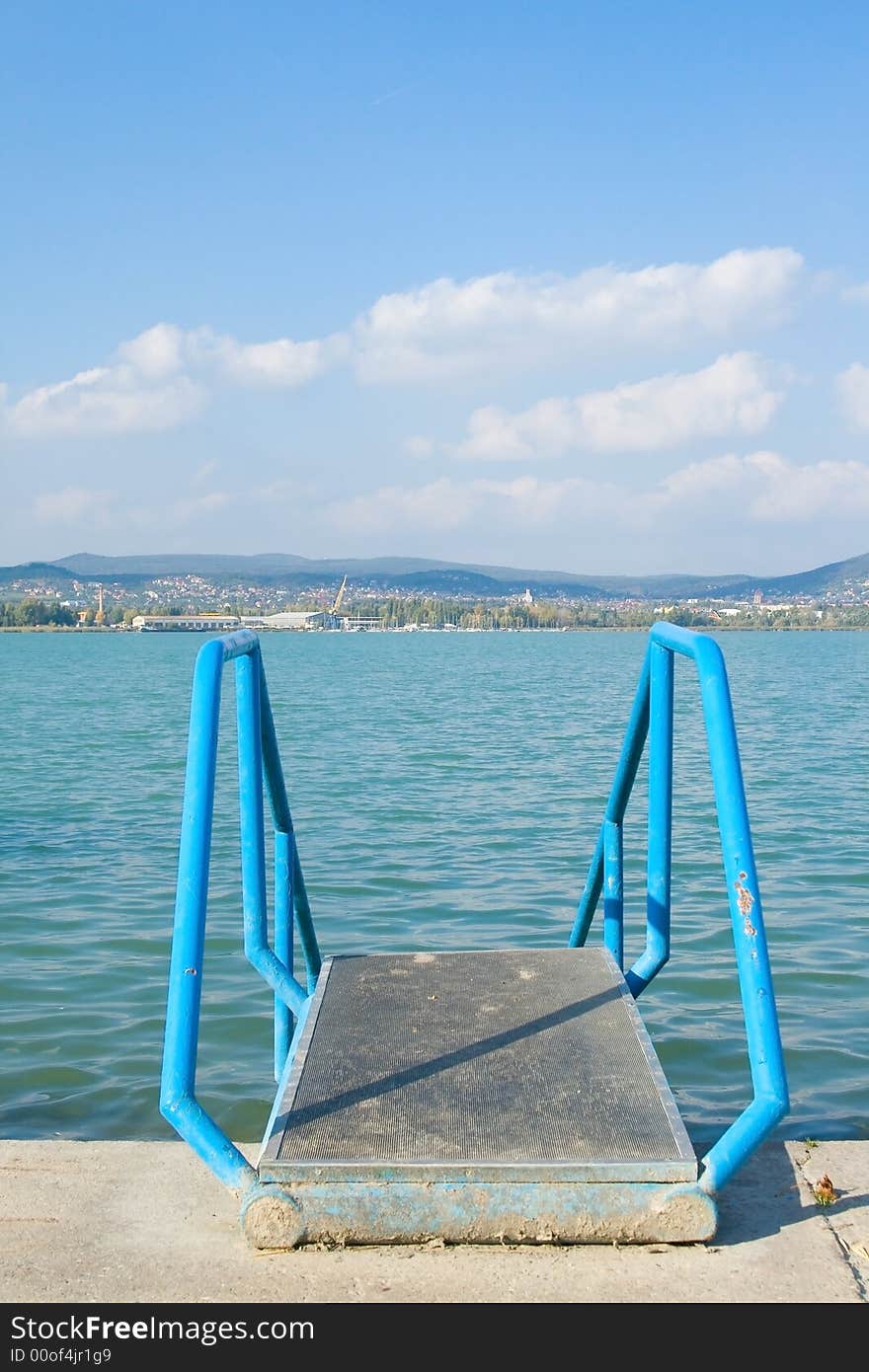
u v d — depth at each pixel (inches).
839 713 1454.2
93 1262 124.4
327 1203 124.8
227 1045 257.8
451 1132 132.1
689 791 673.0
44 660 4008.4
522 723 1294.3
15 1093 229.3
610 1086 142.5
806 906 394.0
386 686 2206.0
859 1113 215.8
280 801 197.9
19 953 339.9
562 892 423.5
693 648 153.1
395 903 406.0
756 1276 120.0
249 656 175.6
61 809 642.8
